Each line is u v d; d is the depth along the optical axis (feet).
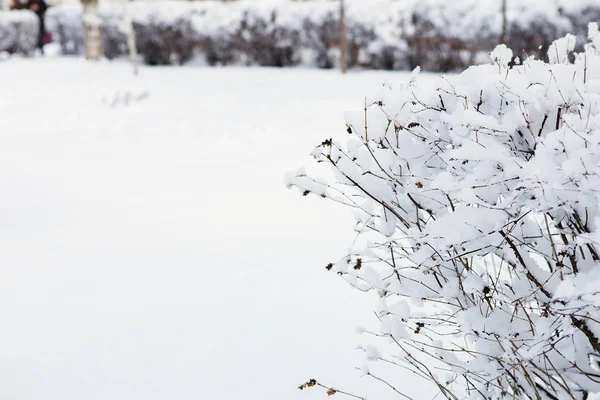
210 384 8.95
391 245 6.24
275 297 11.51
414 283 6.31
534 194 5.21
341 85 42.93
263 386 8.84
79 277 12.78
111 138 28.22
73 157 24.52
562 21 44.55
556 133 5.03
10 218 16.81
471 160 5.45
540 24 45.24
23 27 68.23
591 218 5.37
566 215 5.62
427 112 5.95
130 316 11.00
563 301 5.23
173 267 13.14
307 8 55.52
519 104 5.36
